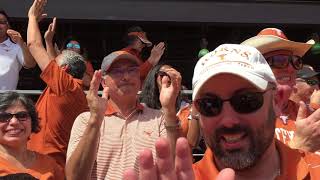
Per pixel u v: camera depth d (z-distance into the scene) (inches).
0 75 82.9
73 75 69.1
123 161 51.6
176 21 100.1
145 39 95.2
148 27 132.9
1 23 83.8
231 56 26.3
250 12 102.1
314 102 52.7
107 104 52.1
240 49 26.9
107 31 132.8
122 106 55.1
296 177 27.7
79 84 65.4
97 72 50.8
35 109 58.2
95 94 50.4
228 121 25.7
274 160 28.0
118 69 55.0
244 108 25.6
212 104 26.0
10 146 55.2
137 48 94.7
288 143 37.5
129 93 54.7
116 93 54.9
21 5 95.5
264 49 48.7
